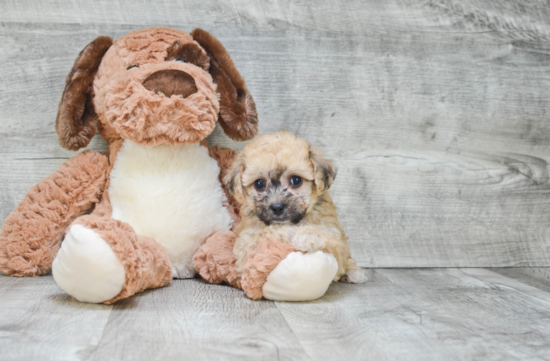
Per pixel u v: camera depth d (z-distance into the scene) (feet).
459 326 5.54
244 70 8.95
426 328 5.43
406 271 8.91
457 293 7.14
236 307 6.11
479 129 9.41
